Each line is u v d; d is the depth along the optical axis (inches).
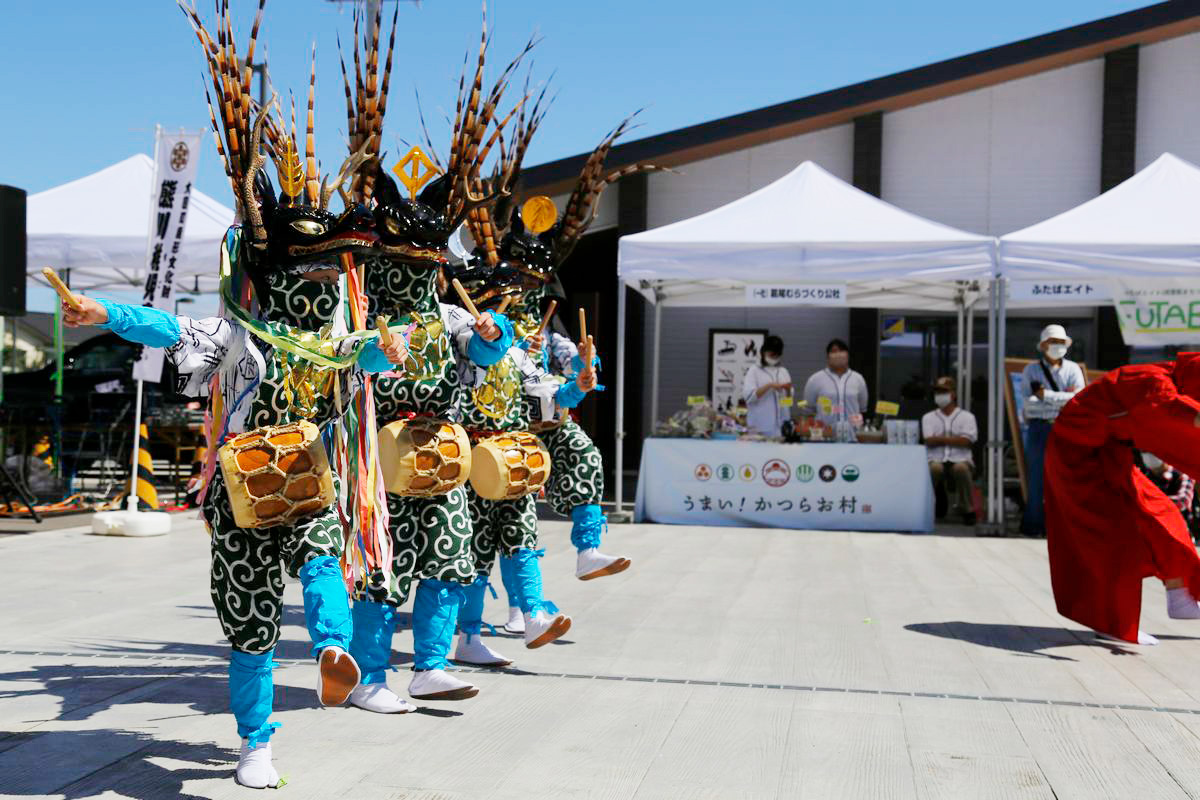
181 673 175.0
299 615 229.8
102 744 137.9
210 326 118.5
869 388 617.3
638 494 420.2
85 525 381.7
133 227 417.7
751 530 401.7
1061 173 610.9
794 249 387.9
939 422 443.8
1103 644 211.6
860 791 126.3
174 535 357.4
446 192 156.3
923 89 595.2
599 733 146.5
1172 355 594.2
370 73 147.2
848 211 409.1
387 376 149.6
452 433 152.2
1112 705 166.2
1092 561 209.5
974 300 487.8
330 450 133.5
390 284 149.7
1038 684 178.9
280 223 123.3
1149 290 397.1
